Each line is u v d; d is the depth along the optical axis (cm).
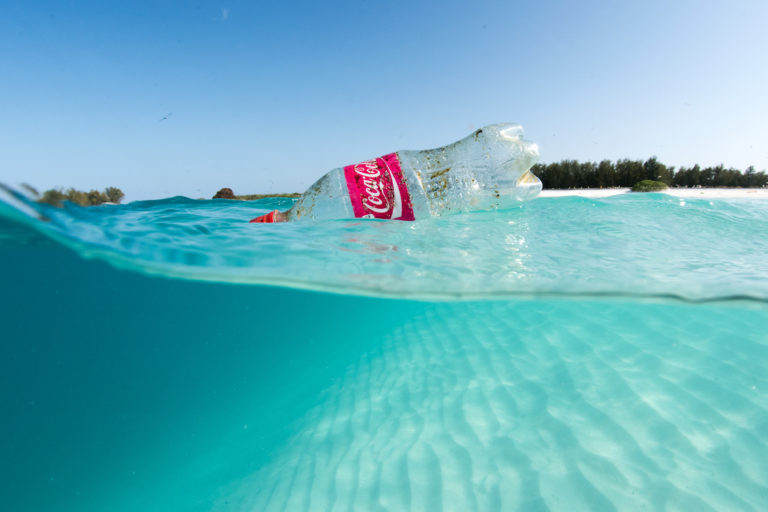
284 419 26
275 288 30
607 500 15
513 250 26
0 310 33
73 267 27
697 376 21
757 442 17
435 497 17
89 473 25
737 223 33
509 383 23
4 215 21
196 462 24
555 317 30
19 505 22
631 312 28
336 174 32
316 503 18
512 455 18
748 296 21
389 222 32
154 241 25
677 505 14
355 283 25
